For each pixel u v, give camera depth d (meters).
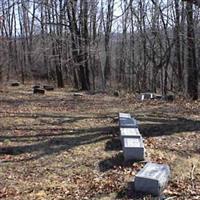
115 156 8.71
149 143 9.64
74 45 27.20
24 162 8.99
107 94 23.78
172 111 15.05
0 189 7.36
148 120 12.98
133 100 19.12
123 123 10.25
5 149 10.04
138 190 6.55
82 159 8.80
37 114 15.34
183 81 30.03
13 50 46.47
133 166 7.92
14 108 17.30
